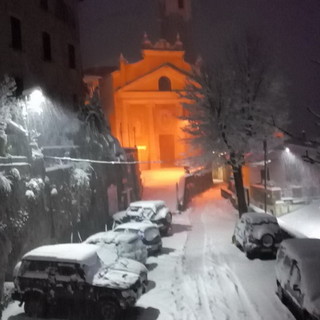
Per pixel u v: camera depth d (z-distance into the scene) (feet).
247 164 93.66
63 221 59.36
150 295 43.27
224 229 77.30
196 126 80.89
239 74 82.28
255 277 47.62
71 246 41.70
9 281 44.04
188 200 110.42
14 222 45.19
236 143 78.79
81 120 86.74
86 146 81.56
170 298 42.16
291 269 35.96
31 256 39.47
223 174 148.77
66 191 62.08
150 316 37.58
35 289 38.24
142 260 51.24
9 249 42.83
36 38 85.15
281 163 109.40
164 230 73.51
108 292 36.58
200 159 82.64
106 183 85.81
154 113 163.32
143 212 74.02
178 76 162.71
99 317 37.22
